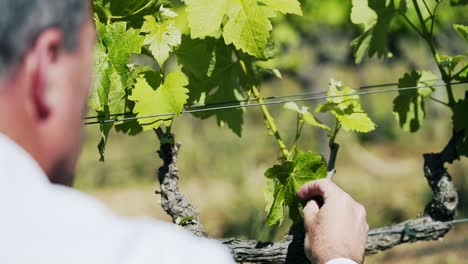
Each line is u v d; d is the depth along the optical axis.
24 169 1.32
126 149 16.69
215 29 3.07
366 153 15.91
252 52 3.07
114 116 3.43
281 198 3.15
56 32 1.35
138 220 1.38
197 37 3.37
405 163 15.93
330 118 13.13
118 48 3.09
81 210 1.33
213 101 3.71
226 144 15.88
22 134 1.36
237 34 3.08
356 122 3.31
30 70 1.33
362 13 3.72
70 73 1.40
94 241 1.30
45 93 1.36
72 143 1.43
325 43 12.16
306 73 12.90
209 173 15.29
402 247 10.40
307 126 14.99
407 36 7.56
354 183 14.62
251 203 13.17
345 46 12.16
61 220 1.31
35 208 1.30
